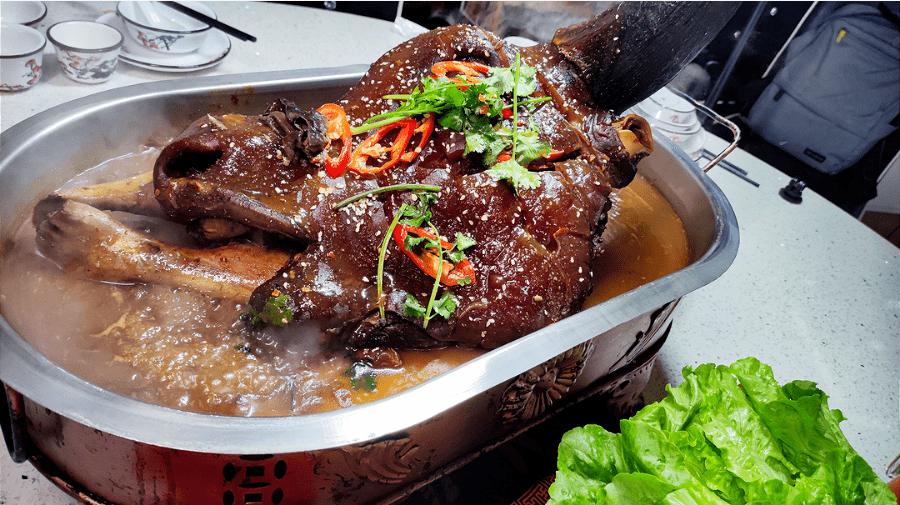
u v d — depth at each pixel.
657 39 0.60
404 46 0.61
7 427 0.45
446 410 0.45
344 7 1.18
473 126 0.57
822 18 1.06
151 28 0.81
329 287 0.53
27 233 0.56
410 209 0.54
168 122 0.65
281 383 0.53
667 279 0.57
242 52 0.92
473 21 1.01
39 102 0.76
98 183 0.61
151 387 0.50
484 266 0.56
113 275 0.54
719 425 0.52
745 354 0.75
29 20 0.83
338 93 0.72
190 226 0.56
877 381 0.75
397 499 0.51
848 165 1.16
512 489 0.58
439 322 0.55
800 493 0.48
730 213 0.69
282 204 0.53
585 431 0.50
